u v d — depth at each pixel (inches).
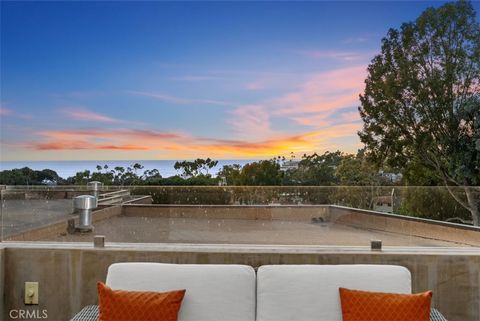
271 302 76.0
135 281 77.0
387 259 96.8
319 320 73.9
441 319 71.5
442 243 101.4
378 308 68.8
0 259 98.3
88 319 73.8
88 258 99.2
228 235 107.5
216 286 77.0
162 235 108.3
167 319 69.8
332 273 77.7
